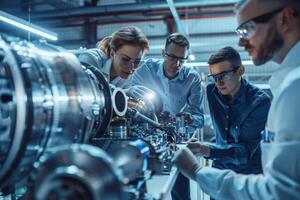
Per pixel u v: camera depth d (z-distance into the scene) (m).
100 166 0.66
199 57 6.74
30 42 1.05
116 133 1.34
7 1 5.23
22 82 0.83
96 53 1.83
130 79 2.04
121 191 0.67
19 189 1.01
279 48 1.03
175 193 2.53
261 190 0.93
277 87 1.05
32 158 0.91
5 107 0.91
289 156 0.85
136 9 5.48
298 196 0.84
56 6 5.66
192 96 2.60
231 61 1.94
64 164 0.67
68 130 1.01
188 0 4.97
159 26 6.77
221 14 6.26
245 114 1.98
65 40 7.02
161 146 1.34
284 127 0.88
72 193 0.63
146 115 1.66
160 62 2.59
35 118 0.85
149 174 1.00
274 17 0.98
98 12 5.57
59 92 0.98
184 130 1.95
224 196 1.07
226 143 2.11
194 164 1.19
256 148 1.99
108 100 1.34
